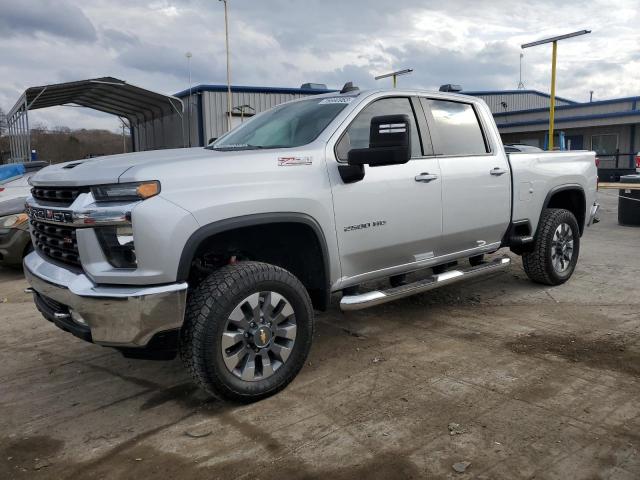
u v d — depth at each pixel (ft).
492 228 17.39
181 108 93.20
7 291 22.44
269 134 14.38
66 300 10.73
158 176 10.32
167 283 10.30
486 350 14.30
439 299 19.26
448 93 16.65
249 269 11.28
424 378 12.66
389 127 11.87
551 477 8.82
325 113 14.08
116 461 9.75
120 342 10.35
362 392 12.02
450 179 15.62
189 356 10.87
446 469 9.11
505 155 17.87
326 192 12.66
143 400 12.12
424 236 15.10
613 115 93.66
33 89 70.74
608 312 17.34
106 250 10.43
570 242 20.59
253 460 9.59
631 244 29.14
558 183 19.88
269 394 11.81
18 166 29.19
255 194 11.37
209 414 11.32
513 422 10.53
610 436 9.96
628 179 35.63
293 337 12.01
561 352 14.01
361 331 16.10
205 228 10.65
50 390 12.76
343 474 9.08
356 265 13.82
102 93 87.20
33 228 12.84
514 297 19.31
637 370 12.80
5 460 9.89
